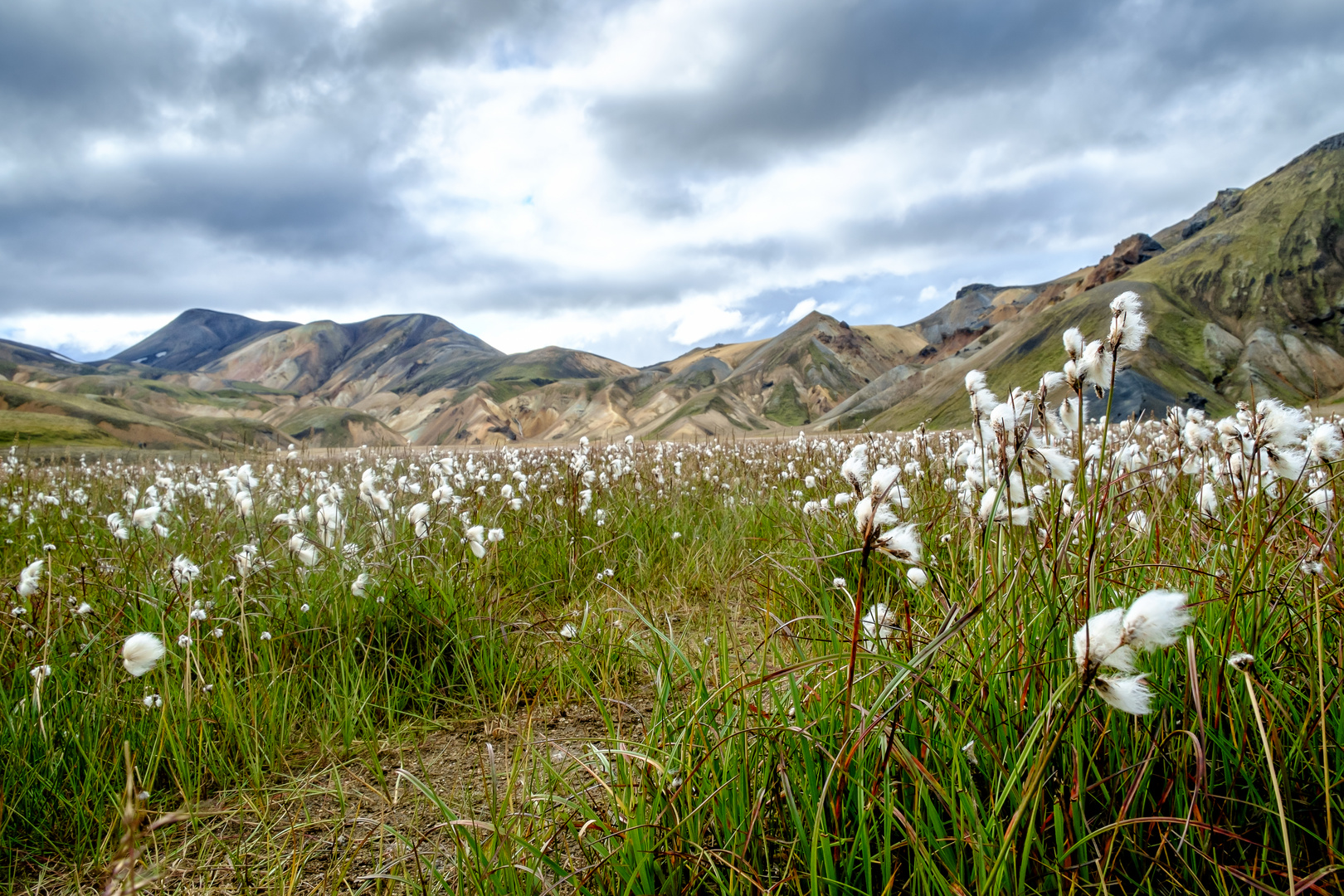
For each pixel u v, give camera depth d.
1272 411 2.03
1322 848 1.68
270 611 3.89
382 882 2.09
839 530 4.71
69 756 2.69
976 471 2.58
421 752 3.01
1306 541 2.43
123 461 15.80
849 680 1.56
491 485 7.89
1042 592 2.11
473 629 3.87
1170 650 2.01
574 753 2.75
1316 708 1.85
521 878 1.87
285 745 3.04
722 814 1.96
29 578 3.14
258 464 10.05
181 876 2.21
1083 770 1.79
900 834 1.83
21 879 2.26
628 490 7.41
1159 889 1.70
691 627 4.04
